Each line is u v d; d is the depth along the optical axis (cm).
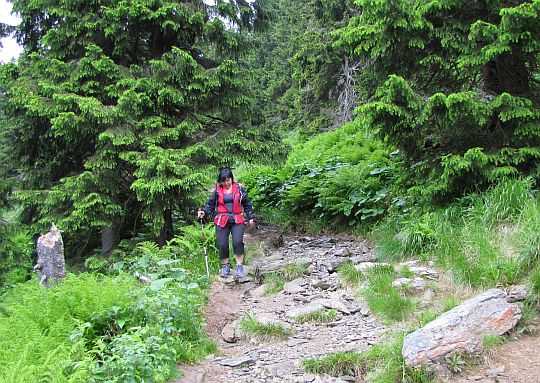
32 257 980
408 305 588
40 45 997
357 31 801
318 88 1988
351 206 1078
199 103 983
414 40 766
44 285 619
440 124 796
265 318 629
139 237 991
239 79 973
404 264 731
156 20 924
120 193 984
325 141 1734
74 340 475
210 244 928
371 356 484
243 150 974
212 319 655
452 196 799
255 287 782
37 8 912
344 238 1068
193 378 478
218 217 823
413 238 761
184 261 873
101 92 904
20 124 930
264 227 1245
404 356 462
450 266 653
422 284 634
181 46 1016
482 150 786
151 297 563
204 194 934
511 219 677
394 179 1049
